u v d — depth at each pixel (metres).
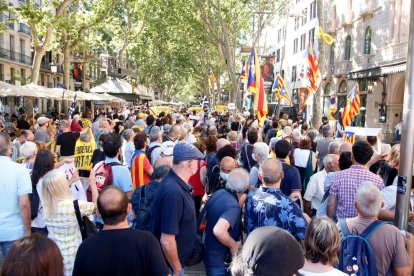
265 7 31.78
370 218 3.41
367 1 29.81
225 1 30.89
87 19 24.70
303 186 7.25
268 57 24.03
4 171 4.25
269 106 43.38
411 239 3.69
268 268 2.05
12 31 42.19
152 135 8.10
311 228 2.80
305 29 45.44
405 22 24.67
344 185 4.51
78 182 5.86
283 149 5.54
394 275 3.35
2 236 4.21
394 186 4.52
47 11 20.70
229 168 5.43
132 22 40.31
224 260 3.81
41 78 49.22
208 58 49.25
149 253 2.85
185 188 3.67
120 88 28.59
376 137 7.09
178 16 34.00
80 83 26.77
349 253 3.29
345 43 34.28
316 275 2.71
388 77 26.47
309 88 16.17
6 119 22.84
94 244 2.83
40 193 4.65
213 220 3.85
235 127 11.82
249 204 3.88
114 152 5.61
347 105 11.45
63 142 9.13
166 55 57.72
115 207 2.88
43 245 2.12
